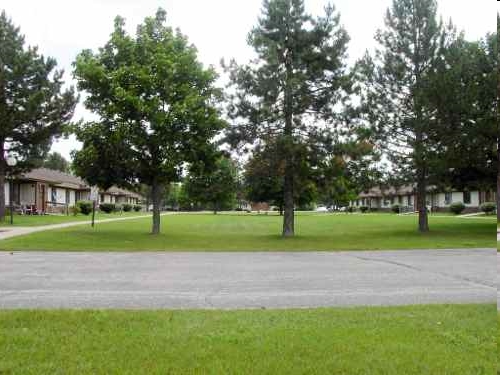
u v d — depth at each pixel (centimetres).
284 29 2436
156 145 2291
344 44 2397
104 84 2248
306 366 460
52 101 3189
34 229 2608
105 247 1844
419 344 527
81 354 496
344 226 3597
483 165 2531
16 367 459
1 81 2980
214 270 1220
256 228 3350
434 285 978
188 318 651
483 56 2488
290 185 2541
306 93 2391
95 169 2366
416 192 2977
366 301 810
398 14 2859
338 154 2314
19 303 788
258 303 794
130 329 591
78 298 834
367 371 447
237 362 471
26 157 3297
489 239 2262
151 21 2403
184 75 2342
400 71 2784
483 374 438
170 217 5284
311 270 1222
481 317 651
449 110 2495
